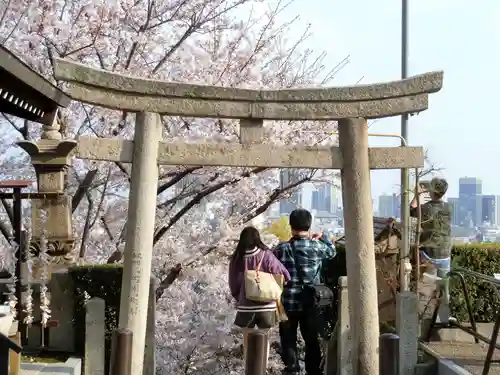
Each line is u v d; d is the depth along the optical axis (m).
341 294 6.47
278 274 6.12
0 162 11.00
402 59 8.80
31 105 5.39
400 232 7.64
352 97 5.85
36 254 8.03
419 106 5.85
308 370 6.43
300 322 6.45
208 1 9.95
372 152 5.94
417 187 6.96
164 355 9.55
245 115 5.88
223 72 9.86
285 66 10.75
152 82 5.82
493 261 8.19
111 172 10.57
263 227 10.98
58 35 9.38
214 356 9.71
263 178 10.02
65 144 8.02
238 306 6.15
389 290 7.73
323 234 6.70
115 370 4.68
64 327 6.98
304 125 9.86
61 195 8.13
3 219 10.94
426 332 7.13
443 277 7.20
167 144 5.89
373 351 5.73
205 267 9.81
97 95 5.80
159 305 9.85
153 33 10.16
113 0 9.46
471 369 5.96
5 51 4.16
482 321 8.07
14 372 5.43
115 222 11.70
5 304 5.93
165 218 10.20
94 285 7.03
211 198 10.39
